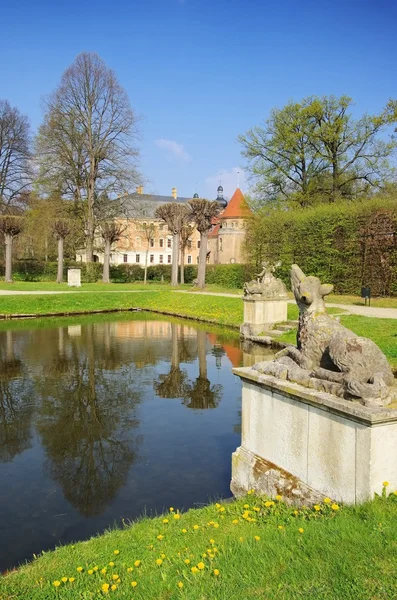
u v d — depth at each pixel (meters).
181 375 10.46
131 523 4.36
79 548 3.66
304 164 32.66
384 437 3.34
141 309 25.70
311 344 4.24
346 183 31.84
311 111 30.28
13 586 3.03
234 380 10.02
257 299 15.35
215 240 75.69
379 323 13.11
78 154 35.88
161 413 7.79
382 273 21.11
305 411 3.91
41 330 17.47
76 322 20.05
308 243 24.52
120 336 16.09
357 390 3.49
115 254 62.62
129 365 11.47
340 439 3.56
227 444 6.46
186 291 28.94
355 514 3.24
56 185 35.19
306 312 4.45
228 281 35.56
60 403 8.34
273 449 4.34
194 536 3.60
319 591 2.47
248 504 4.16
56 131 34.81
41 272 42.97
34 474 5.53
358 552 2.79
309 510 3.67
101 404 8.27
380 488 3.35
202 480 5.35
